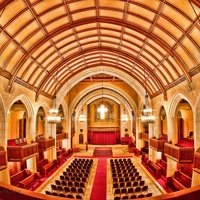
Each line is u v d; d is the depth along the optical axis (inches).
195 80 503.5
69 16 532.4
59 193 538.9
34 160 747.4
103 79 1275.8
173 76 649.0
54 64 758.5
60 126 1294.3
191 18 413.4
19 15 442.3
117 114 1731.1
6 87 550.6
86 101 1616.6
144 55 709.3
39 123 1127.0
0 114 538.0
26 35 514.9
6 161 538.0
